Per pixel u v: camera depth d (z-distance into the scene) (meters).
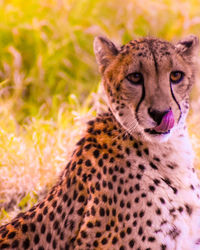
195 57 10.22
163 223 9.56
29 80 19.84
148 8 22.98
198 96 18.00
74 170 9.94
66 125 16.25
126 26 22.12
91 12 22.69
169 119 9.49
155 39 10.12
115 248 9.61
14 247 9.73
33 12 22.39
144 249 9.52
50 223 9.77
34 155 14.55
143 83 9.66
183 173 9.96
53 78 20.36
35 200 13.30
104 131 10.05
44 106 18.39
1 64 20.69
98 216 9.62
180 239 9.70
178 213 9.70
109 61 10.20
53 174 13.92
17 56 19.88
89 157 9.91
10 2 22.70
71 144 14.55
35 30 21.27
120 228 9.58
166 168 9.85
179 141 10.05
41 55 20.52
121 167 9.72
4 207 13.73
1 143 14.94
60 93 19.88
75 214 9.75
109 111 10.20
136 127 9.72
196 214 9.94
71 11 22.47
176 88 9.78
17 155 14.52
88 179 9.75
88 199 9.70
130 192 9.61
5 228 10.04
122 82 9.77
